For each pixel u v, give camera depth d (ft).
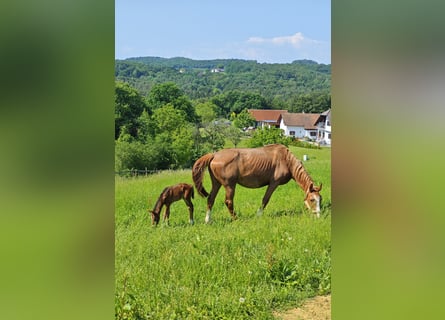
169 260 15.75
